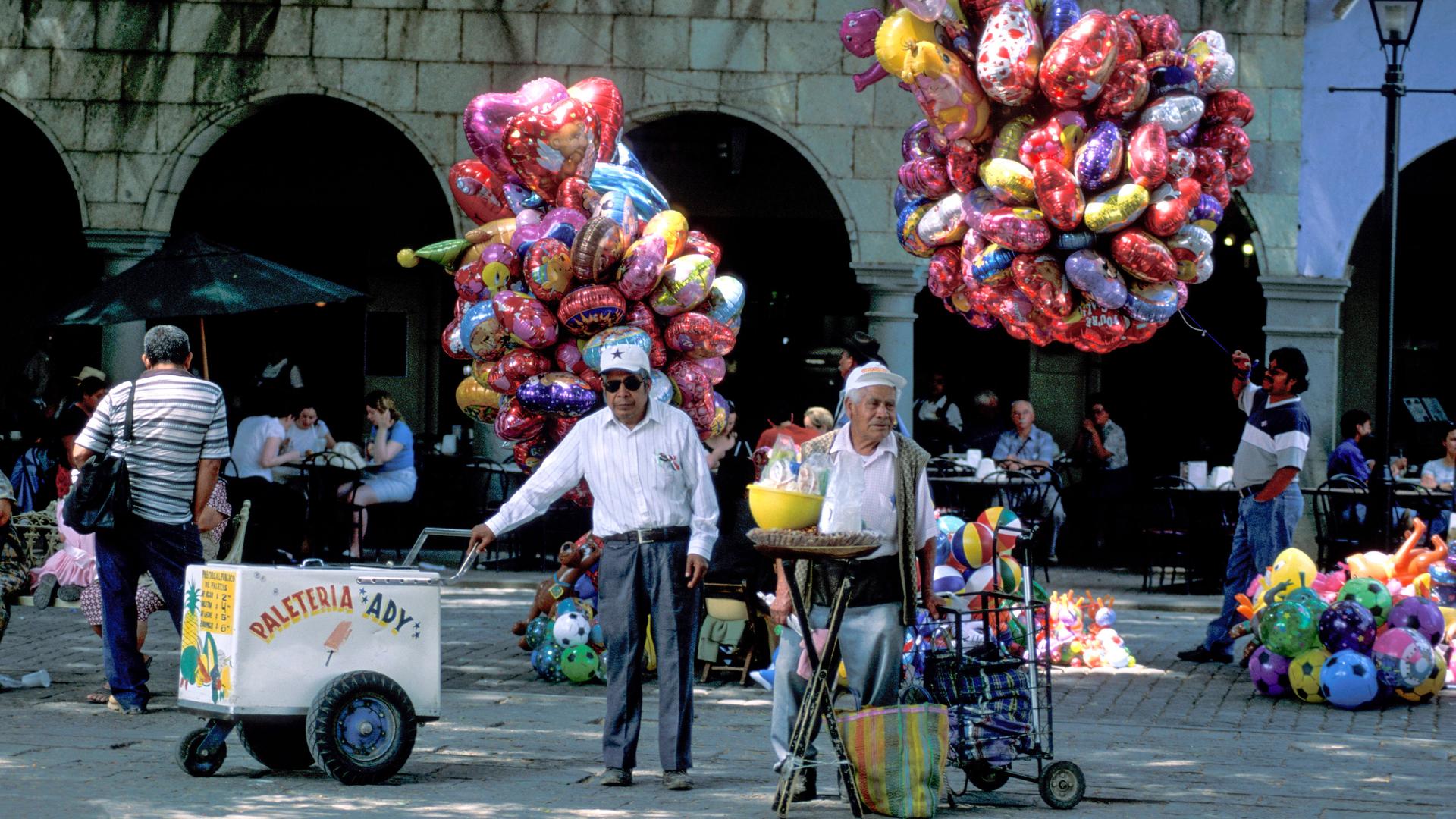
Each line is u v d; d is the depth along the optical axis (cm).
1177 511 1798
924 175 1162
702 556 836
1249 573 1300
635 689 842
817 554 759
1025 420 2052
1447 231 2262
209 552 1143
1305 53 1873
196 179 2331
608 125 1169
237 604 813
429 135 1898
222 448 1038
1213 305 2298
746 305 2338
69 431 1475
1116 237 1102
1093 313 1126
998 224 1098
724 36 1886
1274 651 1157
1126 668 1288
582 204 1119
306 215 2345
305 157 2338
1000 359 2359
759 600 1198
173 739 943
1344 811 802
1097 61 1063
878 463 800
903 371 1894
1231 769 911
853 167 1884
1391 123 1535
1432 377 2273
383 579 846
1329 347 1883
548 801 798
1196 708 1131
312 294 1211
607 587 842
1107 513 2108
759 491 776
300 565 867
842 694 1084
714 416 1153
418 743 949
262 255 2350
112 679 1026
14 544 1239
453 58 1894
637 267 1077
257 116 2255
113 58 1902
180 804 773
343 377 2361
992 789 835
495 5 1891
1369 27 1866
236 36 1900
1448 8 1867
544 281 1088
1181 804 818
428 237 2352
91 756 884
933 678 824
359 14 1894
